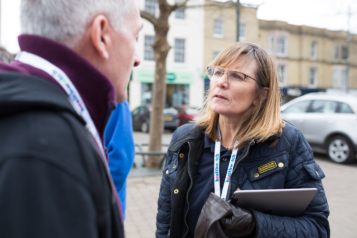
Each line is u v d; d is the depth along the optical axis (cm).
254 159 119
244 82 123
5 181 45
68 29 65
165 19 534
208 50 1828
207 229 99
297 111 702
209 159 131
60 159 49
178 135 151
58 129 51
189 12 1775
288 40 2023
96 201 54
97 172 55
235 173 120
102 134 74
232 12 1706
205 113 147
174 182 130
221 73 128
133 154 164
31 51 65
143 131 1238
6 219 44
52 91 56
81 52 69
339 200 396
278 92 129
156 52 543
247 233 102
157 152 501
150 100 1791
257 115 129
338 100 639
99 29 68
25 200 45
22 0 67
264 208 108
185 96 1817
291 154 119
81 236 48
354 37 2197
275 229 102
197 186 127
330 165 614
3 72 55
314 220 113
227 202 104
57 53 64
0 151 47
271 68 127
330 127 632
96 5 68
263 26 1922
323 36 2141
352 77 2259
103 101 70
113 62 75
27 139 48
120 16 73
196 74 1817
